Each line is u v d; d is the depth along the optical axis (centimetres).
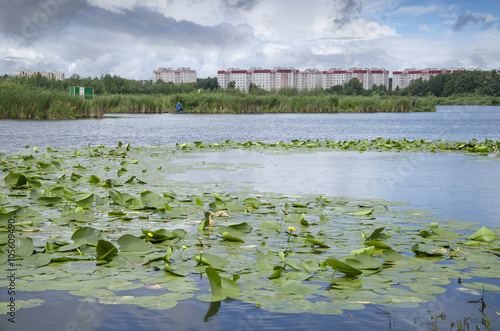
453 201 403
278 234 285
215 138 1255
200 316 164
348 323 159
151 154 819
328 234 283
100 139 1148
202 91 5078
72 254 237
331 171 605
